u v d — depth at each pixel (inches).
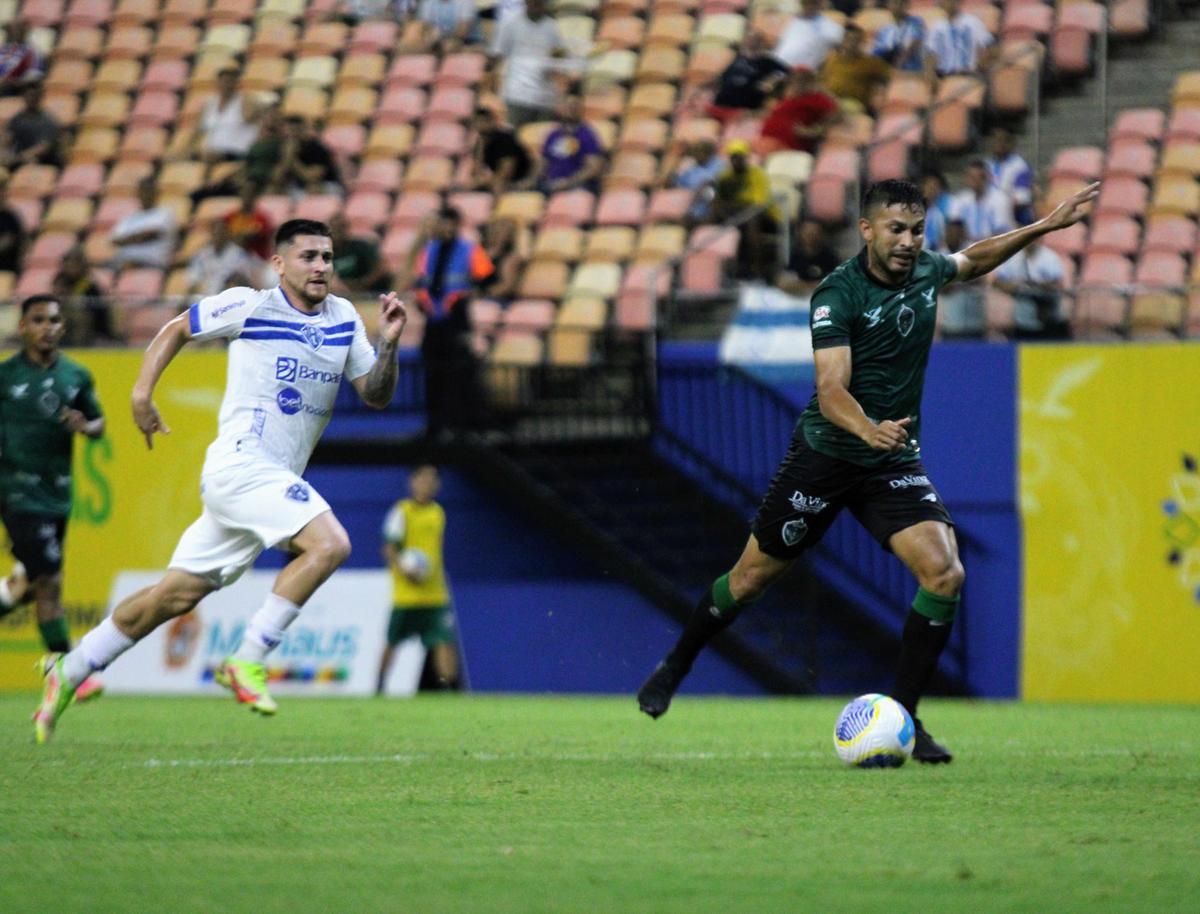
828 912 568.7
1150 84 2529.5
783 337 2218.3
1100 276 2308.1
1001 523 2112.5
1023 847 710.5
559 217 2554.1
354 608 2140.7
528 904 583.5
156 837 742.5
